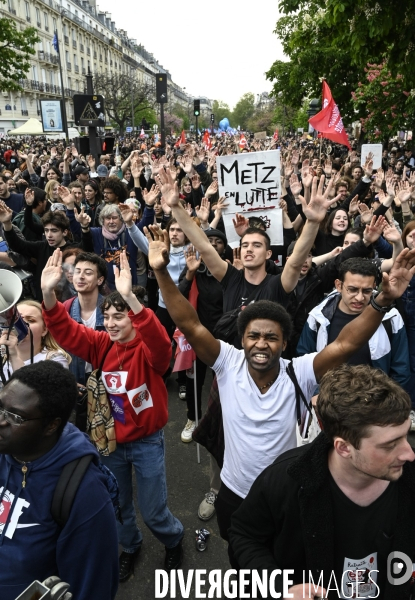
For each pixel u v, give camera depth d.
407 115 12.49
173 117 69.81
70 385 1.71
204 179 9.15
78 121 13.34
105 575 1.71
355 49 7.62
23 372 1.67
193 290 4.23
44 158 14.45
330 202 2.96
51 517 1.65
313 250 5.70
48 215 5.11
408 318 4.05
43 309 2.65
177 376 5.32
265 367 2.22
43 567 1.66
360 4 6.95
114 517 1.74
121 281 2.49
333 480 1.58
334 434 1.48
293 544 1.67
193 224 3.36
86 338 2.74
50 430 1.66
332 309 3.34
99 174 10.77
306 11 16.62
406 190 5.85
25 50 26.69
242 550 1.75
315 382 2.32
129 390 2.65
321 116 9.51
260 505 1.72
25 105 54.56
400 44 7.26
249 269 3.41
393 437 1.40
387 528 1.56
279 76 22.67
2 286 2.42
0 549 1.65
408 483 1.54
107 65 83.06
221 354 2.38
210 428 2.62
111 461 2.80
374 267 3.17
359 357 3.18
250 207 4.78
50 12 59.88
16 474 1.68
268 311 2.20
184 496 3.67
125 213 4.79
